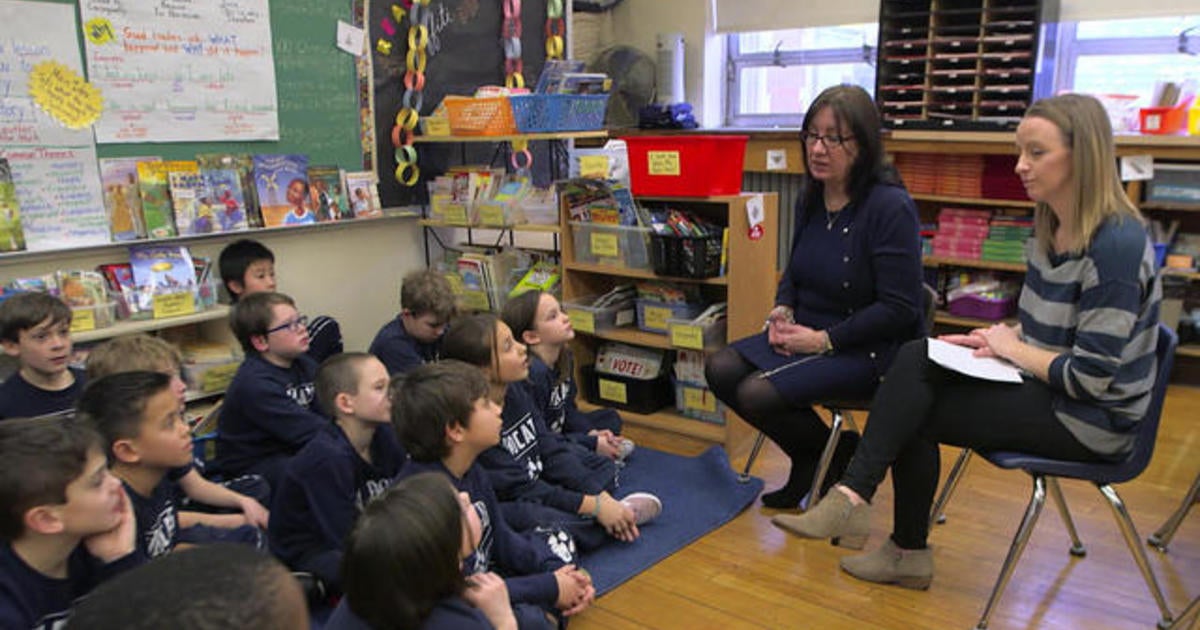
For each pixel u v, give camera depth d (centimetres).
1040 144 182
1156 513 253
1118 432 184
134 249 278
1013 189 366
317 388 200
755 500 265
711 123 490
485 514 187
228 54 299
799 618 202
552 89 335
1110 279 175
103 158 272
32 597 141
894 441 199
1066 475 187
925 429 202
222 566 76
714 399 313
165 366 212
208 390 288
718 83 489
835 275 243
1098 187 178
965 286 389
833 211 247
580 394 346
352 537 120
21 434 139
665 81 480
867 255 237
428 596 120
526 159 413
